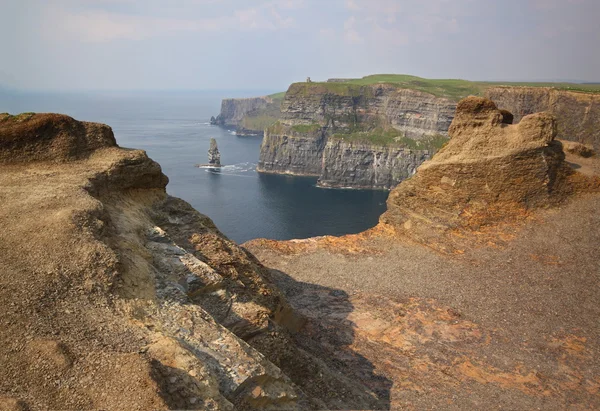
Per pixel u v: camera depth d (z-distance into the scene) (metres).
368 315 33.38
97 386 11.73
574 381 25.14
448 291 36.31
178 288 18.97
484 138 46.62
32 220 19.03
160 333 14.78
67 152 26.78
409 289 37.19
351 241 48.28
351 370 26.02
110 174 25.33
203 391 12.87
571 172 46.50
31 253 16.91
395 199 49.56
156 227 24.11
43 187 22.39
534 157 44.31
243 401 14.88
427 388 24.48
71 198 21.11
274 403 16.27
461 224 45.16
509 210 45.03
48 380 11.86
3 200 21.00
